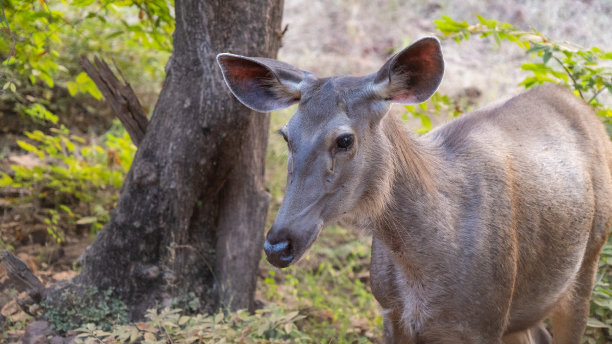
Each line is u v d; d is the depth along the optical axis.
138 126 5.51
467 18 11.30
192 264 5.61
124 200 5.37
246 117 5.25
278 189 8.11
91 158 7.96
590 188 4.96
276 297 6.28
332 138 3.78
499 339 4.40
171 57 5.37
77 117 9.02
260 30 5.25
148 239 5.36
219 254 5.68
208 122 5.21
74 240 7.00
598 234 5.15
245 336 4.69
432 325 4.32
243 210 5.70
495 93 9.66
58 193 7.32
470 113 4.91
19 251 6.68
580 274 5.17
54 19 6.09
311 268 7.04
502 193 4.34
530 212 4.54
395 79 3.88
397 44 10.92
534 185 4.59
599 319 5.67
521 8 11.30
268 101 4.26
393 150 4.08
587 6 11.27
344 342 5.71
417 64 3.92
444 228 4.18
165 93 5.34
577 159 4.93
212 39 5.16
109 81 5.41
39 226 6.92
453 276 4.20
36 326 5.14
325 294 6.58
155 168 5.30
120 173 7.30
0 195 7.28
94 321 5.21
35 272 6.08
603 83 5.90
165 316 4.87
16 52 5.94
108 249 5.37
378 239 4.34
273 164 8.56
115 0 5.86
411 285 4.33
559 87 5.37
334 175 3.82
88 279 5.36
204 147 5.29
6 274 5.70
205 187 5.48
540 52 5.79
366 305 6.40
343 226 7.86
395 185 4.12
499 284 4.29
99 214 6.88
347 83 3.94
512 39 5.88
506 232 4.30
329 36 11.25
